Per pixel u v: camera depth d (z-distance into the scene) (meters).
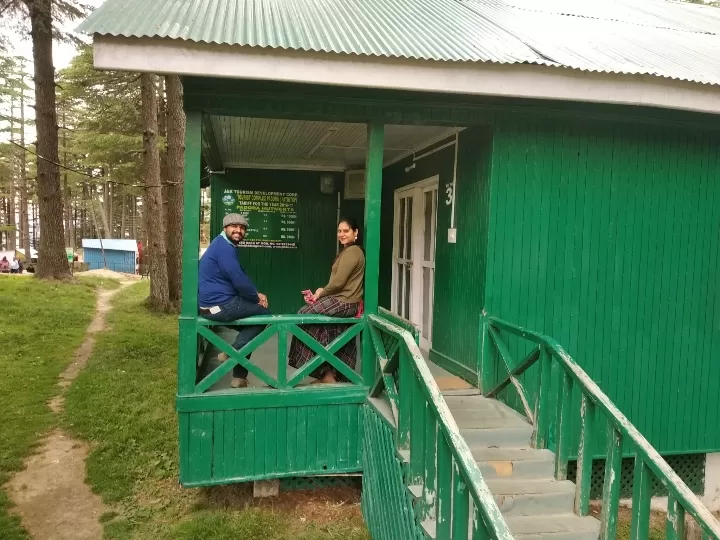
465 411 4.03
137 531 3.98
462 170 4.87
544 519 3.28
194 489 4.54
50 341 9.12
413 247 6.17
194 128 3.71
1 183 40.88
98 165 25.02
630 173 4.61
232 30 3.60
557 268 4.50
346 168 7.66
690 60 4.55
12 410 6.12
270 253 7.71
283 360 3.89
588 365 4.59
